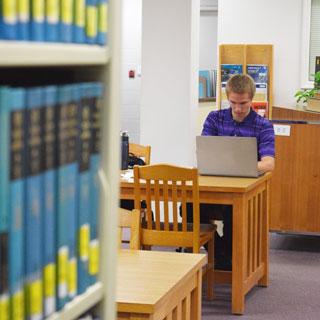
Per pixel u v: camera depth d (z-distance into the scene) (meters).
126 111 11.00
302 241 7.11
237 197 4.76
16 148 1.07
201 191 4.77
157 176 4.57
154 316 2.42
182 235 4.66
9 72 1.34
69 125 1.22
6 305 1.06
